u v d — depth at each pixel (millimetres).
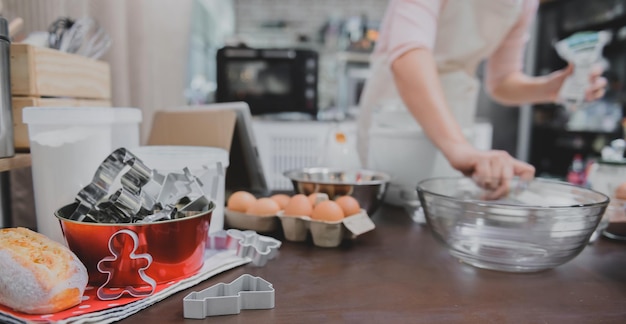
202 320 384
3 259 369
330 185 693
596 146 2330
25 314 362
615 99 2246
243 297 405
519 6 988
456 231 540
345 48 3168
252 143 793
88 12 986
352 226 596
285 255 573
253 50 2482
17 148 632
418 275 507
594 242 650
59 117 497
